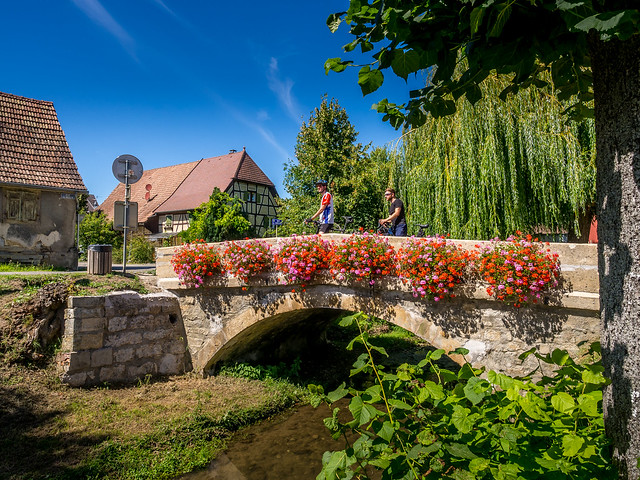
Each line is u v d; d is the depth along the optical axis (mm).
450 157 8250
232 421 6316
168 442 5484
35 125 13656
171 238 18828
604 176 1947
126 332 7207
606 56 1916
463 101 8055
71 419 5648
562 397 1877
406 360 10156
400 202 7324
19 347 6410
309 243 6484
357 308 6164
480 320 5156
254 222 26453
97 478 4578
